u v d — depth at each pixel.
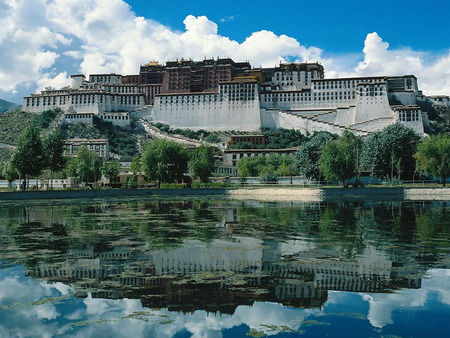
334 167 87.00
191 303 15.26
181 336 12.52
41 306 15.06
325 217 43.41
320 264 21.05
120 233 31.66
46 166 83.94
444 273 19.34
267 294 16.25
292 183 115.31
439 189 86.62
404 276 18.81
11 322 13.60
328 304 15.10
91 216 44.50
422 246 26.02
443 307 14.86
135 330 12.91
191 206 59.53
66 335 12.62
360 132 199.38
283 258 22.33
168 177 99.75
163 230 33.38
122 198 79.94
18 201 69.06
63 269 20.00
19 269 20.06
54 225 36.41
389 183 107.19
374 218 42.12
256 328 13.05
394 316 14.06
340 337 12.41
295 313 14.34
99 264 20.97
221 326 13.17
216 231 32.84
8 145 191.38
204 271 19.48
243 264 21.00
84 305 15.11
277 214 46.72
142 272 19.42
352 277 18.58
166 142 103.31
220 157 178.75
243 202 69.31
